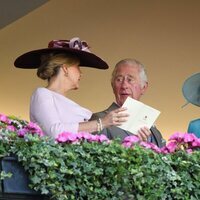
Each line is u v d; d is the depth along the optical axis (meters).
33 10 27.20
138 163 13.82
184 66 30.06
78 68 16.67
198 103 18.98
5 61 30.38
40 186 12.95
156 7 29.27
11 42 29.92
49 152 13.20
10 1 25.91
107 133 16.23
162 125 30.38
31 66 17.61
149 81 30.20
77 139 13.78
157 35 29.83
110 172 13.52
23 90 31.08
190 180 14.40
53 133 15.07
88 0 28.75
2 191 12.82
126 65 17.38
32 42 30.00
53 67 16.30
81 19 29.50
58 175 13.09
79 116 16.08
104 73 30.20
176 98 30.17
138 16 29.55
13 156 13.06
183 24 29.59
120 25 29.70
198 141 15.06
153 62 30.14
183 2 29.22
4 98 31.23
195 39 29.78
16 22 29.03
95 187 13.41
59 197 13.03
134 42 30.06
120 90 17.20
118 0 29.05
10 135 13.38
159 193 13.96
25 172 13.04
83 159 13.43
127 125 15.38
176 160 14.48
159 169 14.02
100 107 30.91
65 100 16.02
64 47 16.58
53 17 29.19
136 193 13.80
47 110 15.47
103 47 30.20
